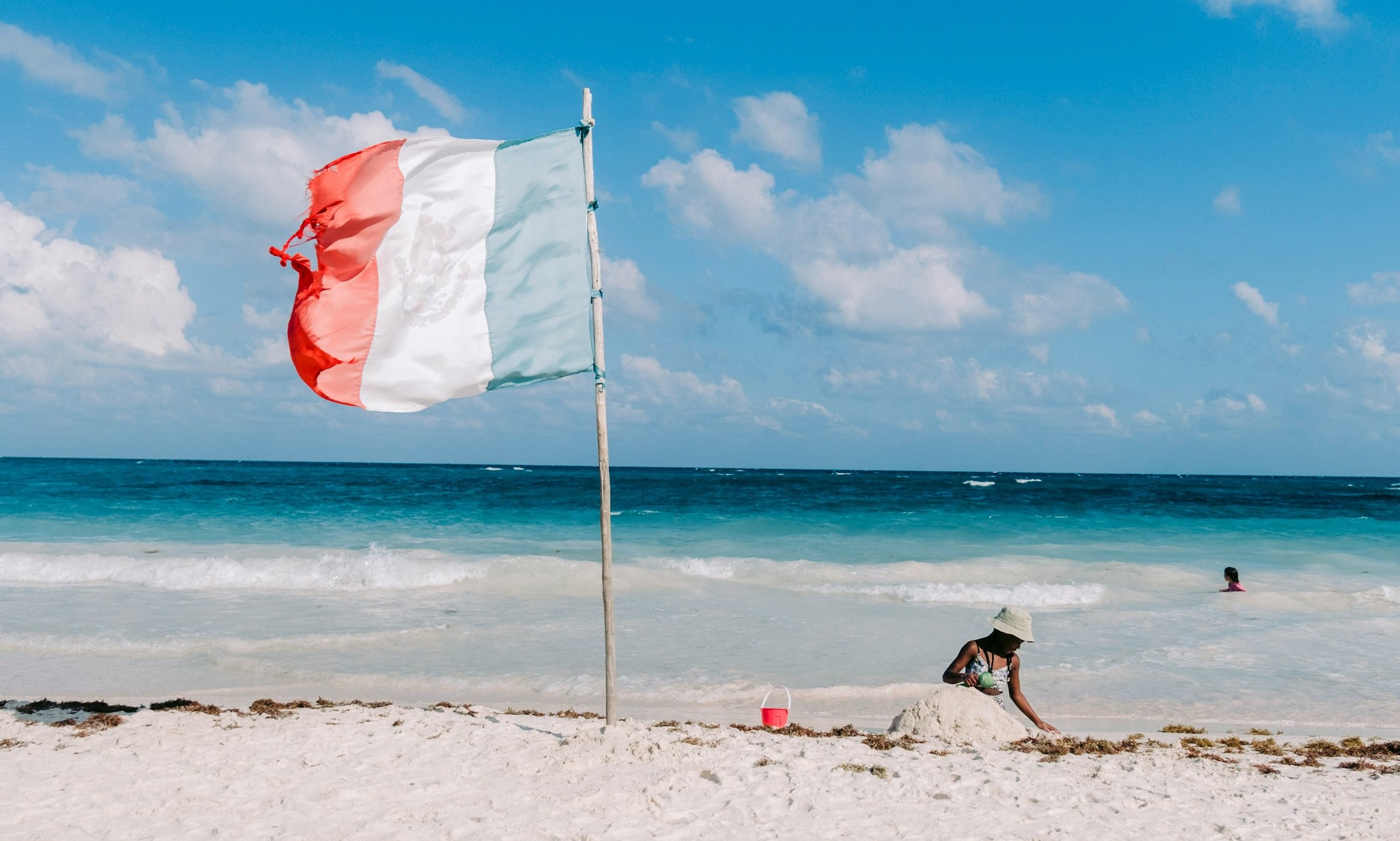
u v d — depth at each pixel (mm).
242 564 18094
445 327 5926
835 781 5730
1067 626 13734
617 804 5203
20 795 5172
